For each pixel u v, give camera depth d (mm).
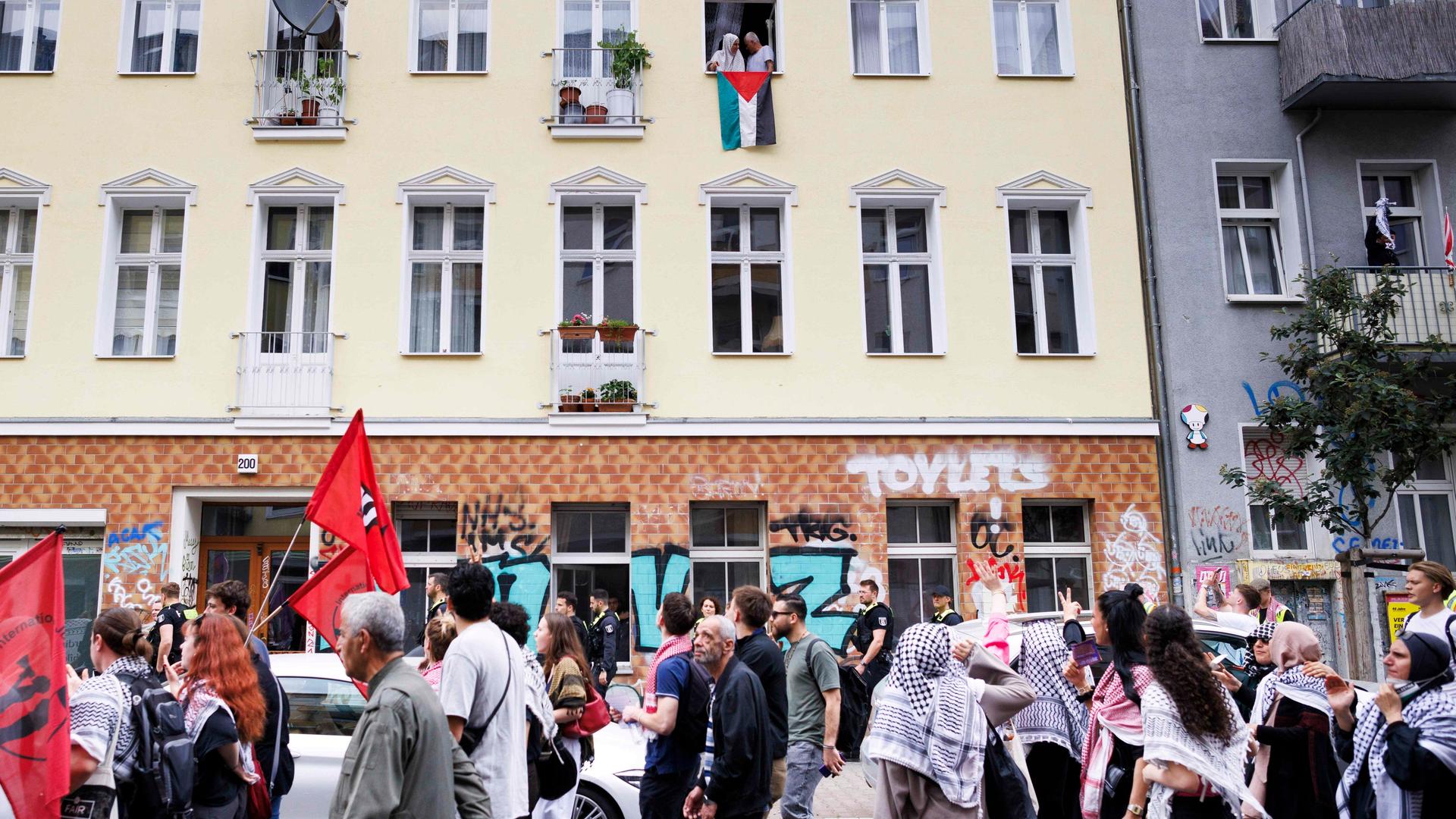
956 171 15984
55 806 4809
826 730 7215
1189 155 16250
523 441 14867
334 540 14789
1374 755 5410
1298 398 14961
